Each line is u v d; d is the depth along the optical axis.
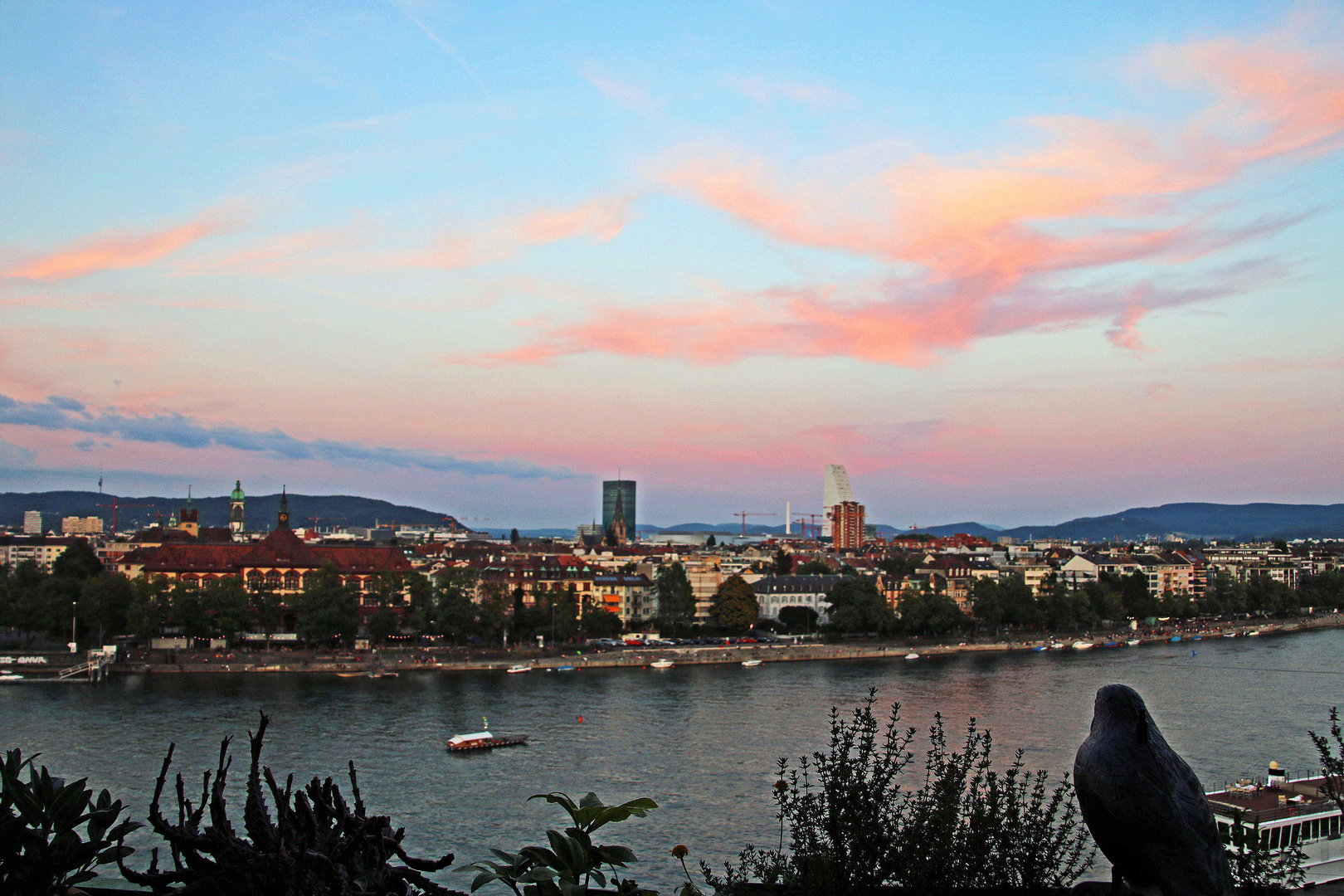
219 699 169.12
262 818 15.12
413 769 121.06
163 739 134.50
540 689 187.50
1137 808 14.69
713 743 136.38
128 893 16.81
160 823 15.58
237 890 14.46
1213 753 127.31
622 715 157.75
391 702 169.38
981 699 171.88
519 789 112.19
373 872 15.25
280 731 142.38
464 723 149.88
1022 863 21.53
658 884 80.25
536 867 17.14
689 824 98.94
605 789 111.94
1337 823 81.25
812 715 156.88
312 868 14.31
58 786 16.61
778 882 22.47
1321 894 72.38
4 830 15.55
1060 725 143.88
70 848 16.05
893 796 22.89
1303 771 117.00
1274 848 68.94
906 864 21.17
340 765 122.62
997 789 23.25
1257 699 171.12
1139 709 15.54
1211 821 14.99
